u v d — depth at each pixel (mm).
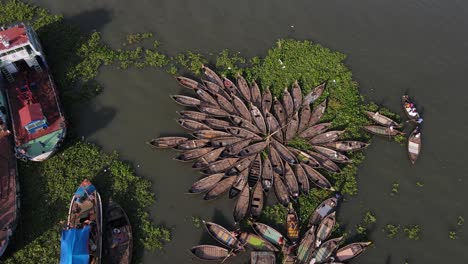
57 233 37812
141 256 37469
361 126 46875
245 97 47344
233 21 56031
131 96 47469
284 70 51125
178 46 52500
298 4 59250
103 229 37375
